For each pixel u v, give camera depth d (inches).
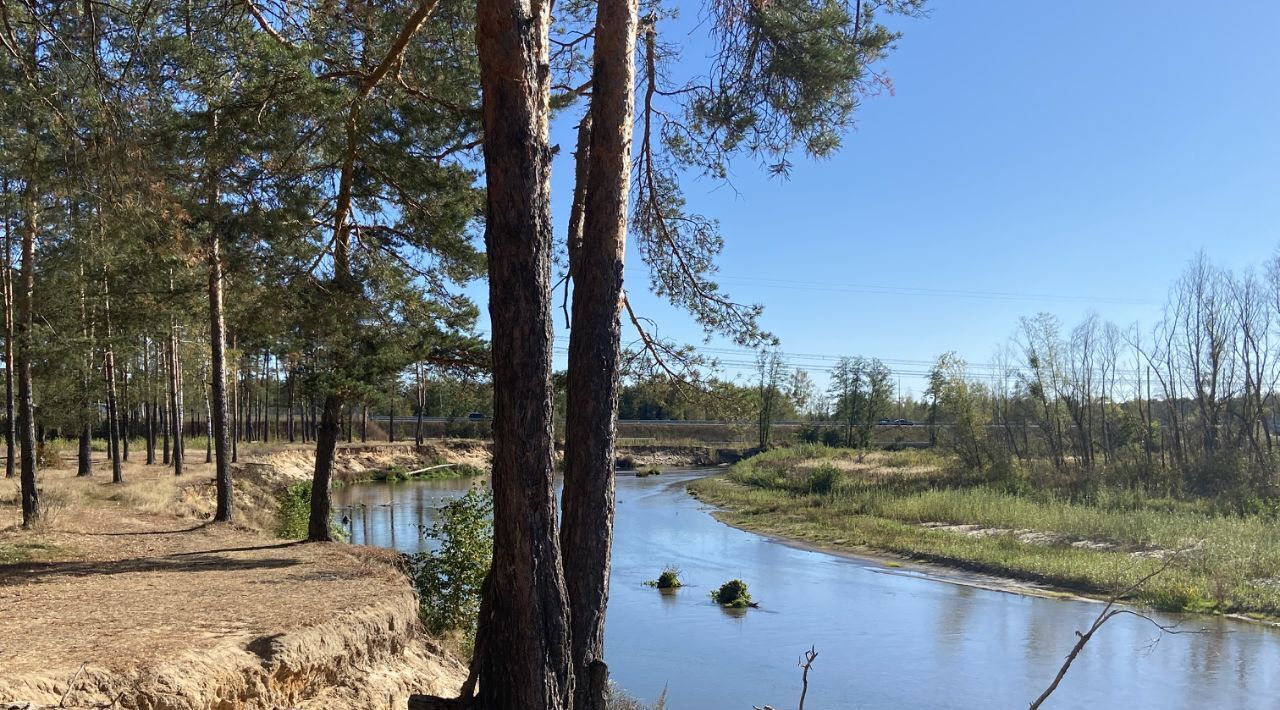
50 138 298.8
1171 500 1162.6
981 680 530.3
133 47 300.0
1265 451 1353.3
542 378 165.6
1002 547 968.9
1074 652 168.4
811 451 2336.4
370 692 303.0
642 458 2940.5
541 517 165.5
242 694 252.7
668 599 769.6
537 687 161.6
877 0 296.2
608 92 200.5
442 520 585.3
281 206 430.0
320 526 606.9
